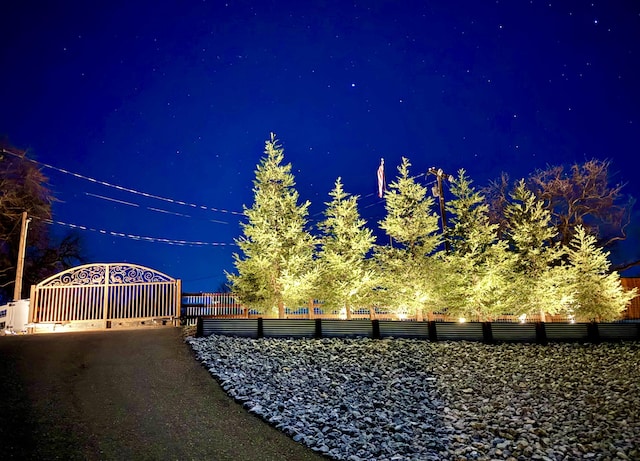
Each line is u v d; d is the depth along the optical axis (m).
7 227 32.25
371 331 16.44
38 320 17.41
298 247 20.28
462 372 13.45
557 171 35.31
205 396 9.86
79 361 11.49
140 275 18.70
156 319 18.53
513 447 8.73
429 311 21.75
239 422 8.73
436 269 20.77
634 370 14.41
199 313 20.75
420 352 15.05
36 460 6.63
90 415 8.37
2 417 7.82
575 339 18.06
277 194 21.17
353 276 20.22
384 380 12.22
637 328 18.62
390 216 21.72
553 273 21.19
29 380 9.83
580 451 8.83
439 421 9.95
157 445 7.52
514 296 20.22
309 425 8.85
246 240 20.56
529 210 23.09
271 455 7.58
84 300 17.98
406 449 8.35
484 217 22.36
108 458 6.94
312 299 21.05
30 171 32.19
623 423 10.22
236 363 12.13
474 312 20.16
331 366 12.84
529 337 17.67
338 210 21.42
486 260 20.38
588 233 32.91
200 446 7.64
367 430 9.03
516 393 12.01
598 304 21.78
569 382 13.12
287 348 14.11
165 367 11.49
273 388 10.70
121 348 12.93
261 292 19.92
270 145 21.55
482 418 10.20
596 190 34.59
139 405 9.05
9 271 32.50
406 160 22.11
